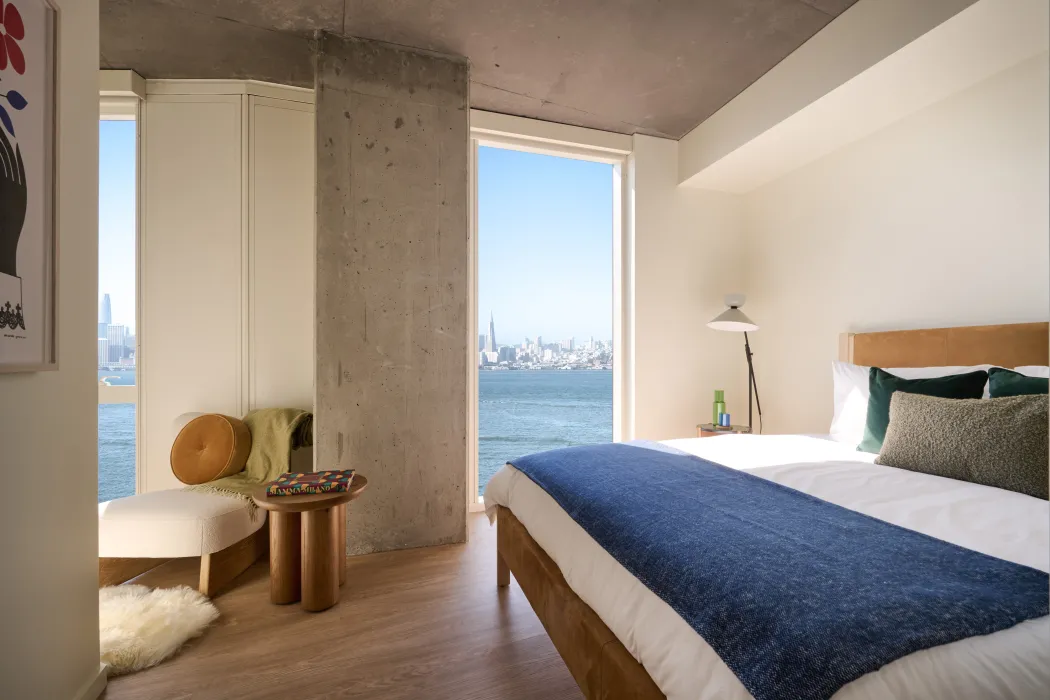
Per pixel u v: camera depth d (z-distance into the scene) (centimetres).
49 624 133
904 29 218
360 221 269
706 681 85
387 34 267
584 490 160
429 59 283
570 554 146
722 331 397
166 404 301
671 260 384
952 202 255
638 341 374
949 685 72
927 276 266
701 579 98
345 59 267
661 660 95
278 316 314
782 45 276
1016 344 219
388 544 271
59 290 134
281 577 212
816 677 72
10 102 114
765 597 88
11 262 114
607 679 116
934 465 170
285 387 314
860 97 259
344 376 265
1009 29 206
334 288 264
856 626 77
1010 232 230
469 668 168
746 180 378
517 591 224
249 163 310
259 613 204
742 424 398
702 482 160
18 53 117
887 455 186
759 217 388
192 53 280
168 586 227
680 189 389
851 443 242
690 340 388
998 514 129
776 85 292
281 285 315
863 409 245
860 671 71
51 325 129
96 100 154
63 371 138
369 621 198
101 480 816
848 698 70
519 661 172
